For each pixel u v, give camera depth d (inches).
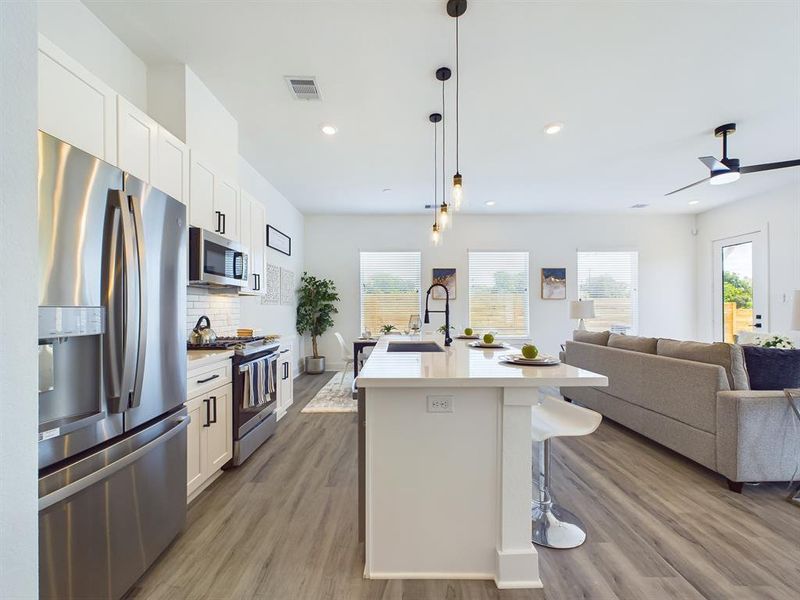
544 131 135.8
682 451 104.6
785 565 64.4
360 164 167.8
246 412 109.4
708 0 76.9
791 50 92.3
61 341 47.0
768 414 89.1
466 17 81.4
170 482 68.4
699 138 142.0
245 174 164.6
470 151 153.6
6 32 24.9
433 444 62.7
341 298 259.1
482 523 62.7
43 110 56.3
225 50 92.7
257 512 81.7
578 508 82.9
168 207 66.8
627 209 246.2
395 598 58.0
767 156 158.9
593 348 151.0
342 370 256.8
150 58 95.6
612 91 110.3
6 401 24.8
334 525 76.9
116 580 54.1
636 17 81.6
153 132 82.1
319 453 114.9
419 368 67.6
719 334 239.0
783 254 195.8
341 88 108.6
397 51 92.7
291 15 81.2
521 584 60.2
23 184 26.2
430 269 259.9
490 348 108.6
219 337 130.0
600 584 60.4
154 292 62.5
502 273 260.4
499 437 62.4
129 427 56.6
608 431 135.9
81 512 48.3
